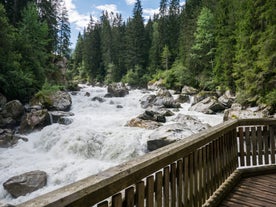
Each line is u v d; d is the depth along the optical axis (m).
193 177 3.39
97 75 69.94
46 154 12.17
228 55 29.28
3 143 12.97
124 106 25.25
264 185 4.86
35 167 9.92
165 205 2.64
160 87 42.72
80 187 1.54
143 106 25.19
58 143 12.51
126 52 63.03
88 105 24.23
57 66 33.34
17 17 31.97
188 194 3.23
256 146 5.58
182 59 46.69
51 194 1.41
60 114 18.19
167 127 12.23
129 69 61.19
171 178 2.79
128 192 2.03
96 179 1.71
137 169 2.10
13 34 23.55
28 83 22.80
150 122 15.37
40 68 26.00
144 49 62.78
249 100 21.52
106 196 1.75
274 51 18.80
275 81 19.83
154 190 2.46
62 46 54.59
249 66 22.91
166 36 60.66
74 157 11.62
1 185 8.57
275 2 19.50
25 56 25.05
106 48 71.44
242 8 27.31
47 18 38.09
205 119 19.08
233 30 31.20
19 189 8.00
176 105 25.33
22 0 32.69
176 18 67.50
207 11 40.25
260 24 22.55
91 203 1.60
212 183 4.09
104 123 16.59
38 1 37.91
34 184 8.26
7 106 17.17
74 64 83.62
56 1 50.22
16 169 9.80
